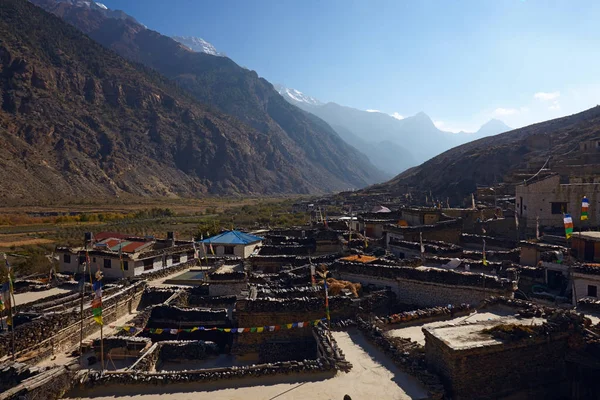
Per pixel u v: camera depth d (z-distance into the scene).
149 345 25.77
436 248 39.41
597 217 51.81
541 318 21.56
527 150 128.88
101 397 18.08
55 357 25.97
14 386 17.41
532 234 52.19
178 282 43.75
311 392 17.62
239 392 17.98
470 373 17.19
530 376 18.12
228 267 45.25
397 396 16.98
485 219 59.19
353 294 28.86
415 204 123.06
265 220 118.38
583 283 29.23
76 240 93.69
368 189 191.75
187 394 18.05
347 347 21.95
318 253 48.09
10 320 23.48
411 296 29.89
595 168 67.94
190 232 104.75
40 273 58.09
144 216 145.12
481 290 27.33
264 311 26.64
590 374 18.39
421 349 20.11
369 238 50.69
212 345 26.50
